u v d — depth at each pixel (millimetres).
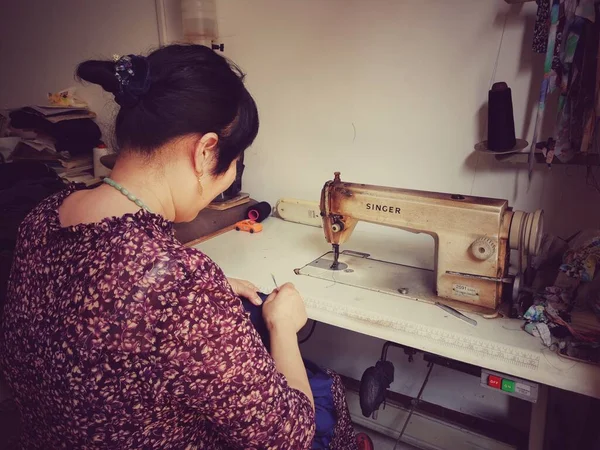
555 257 1424
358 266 1562
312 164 2082
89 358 649
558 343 1114
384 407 1999
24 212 1947
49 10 2586
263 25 2008
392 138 1867
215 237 1886
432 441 1927
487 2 1570
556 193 1607
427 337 1205
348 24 1829
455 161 1770
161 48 776
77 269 680
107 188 760
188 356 668
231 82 774
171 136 737
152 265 666
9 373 746
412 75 1761
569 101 1364
